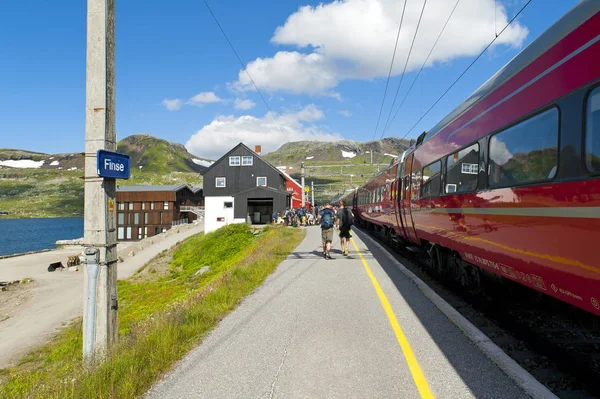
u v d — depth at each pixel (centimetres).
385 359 479
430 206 998
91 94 556
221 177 5253
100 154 531
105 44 557
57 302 3008
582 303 402
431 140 1024
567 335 562
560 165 423
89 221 554
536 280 497
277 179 5184
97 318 551
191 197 9269
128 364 462
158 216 8100
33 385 560
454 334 562
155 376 457
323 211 1408
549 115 451
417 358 478
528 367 451
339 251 1614
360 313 687
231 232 3547
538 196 464
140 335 575
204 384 431
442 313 673
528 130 498
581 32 403
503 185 563
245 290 909
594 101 372
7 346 1917
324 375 441
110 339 557
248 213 5019
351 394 395
